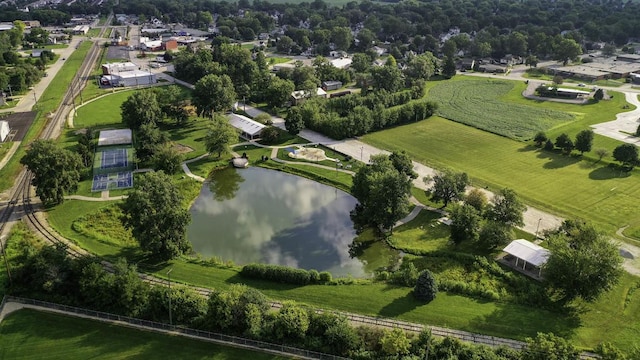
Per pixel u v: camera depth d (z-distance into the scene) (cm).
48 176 13175
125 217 11319
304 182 16425
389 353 8331
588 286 9669
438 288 10519
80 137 18262
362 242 13000
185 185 15612
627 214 13950
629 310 9969
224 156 17988
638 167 16875
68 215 13212
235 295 9238
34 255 10200
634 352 8119
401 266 11688
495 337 9131
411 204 14550
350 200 15225
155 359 8488
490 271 11269
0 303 9556
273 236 13238
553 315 9788
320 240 13075
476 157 18075
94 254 11419
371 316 9644
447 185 13975
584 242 10656
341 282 10775
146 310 9388
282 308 9119
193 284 10544
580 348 8812
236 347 8744
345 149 18800
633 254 11981
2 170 15675
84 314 9412
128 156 17112
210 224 13788
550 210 14162
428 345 8200
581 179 16175
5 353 8531
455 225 12244
